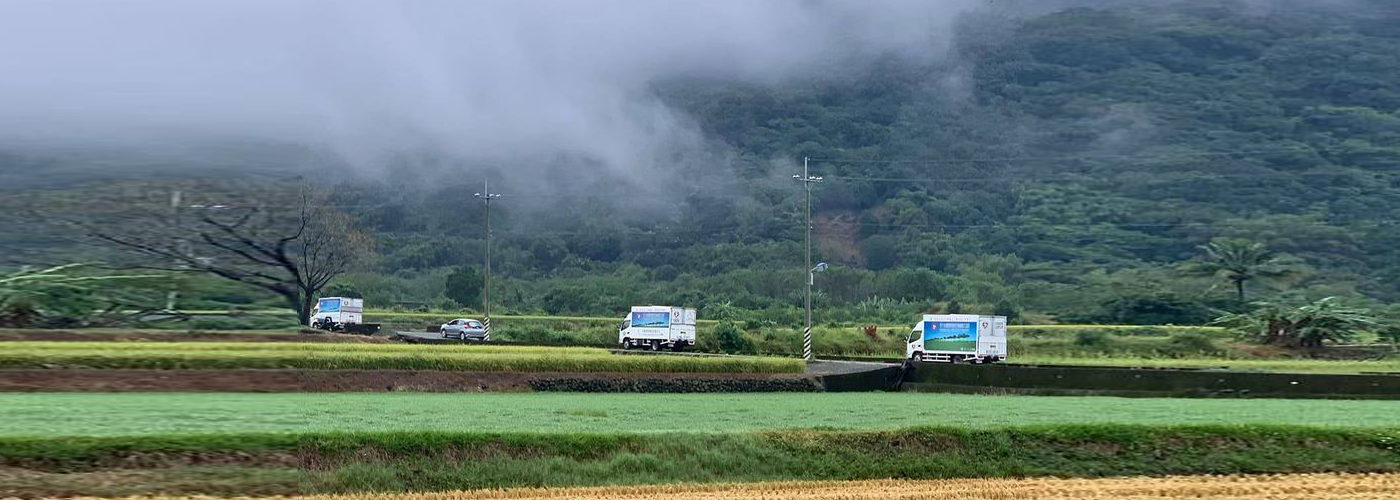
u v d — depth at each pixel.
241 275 140.75
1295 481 67.12
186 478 61.09
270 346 117.88
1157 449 71.62
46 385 97.38
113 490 59.50
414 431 67.25
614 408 90.25
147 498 58.84
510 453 66.12
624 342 184.00
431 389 107.94
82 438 62.94
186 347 112.38
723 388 116.31
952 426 72.31
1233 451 71.81
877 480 65.94
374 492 61.44
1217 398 109.44
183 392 98.69
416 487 62.72
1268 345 181.75
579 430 71.81
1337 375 109.06
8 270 129.75
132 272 133.88
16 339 118.12
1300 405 98.12
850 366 139.88
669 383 114.75
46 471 61.00
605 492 61.81
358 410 84.38
